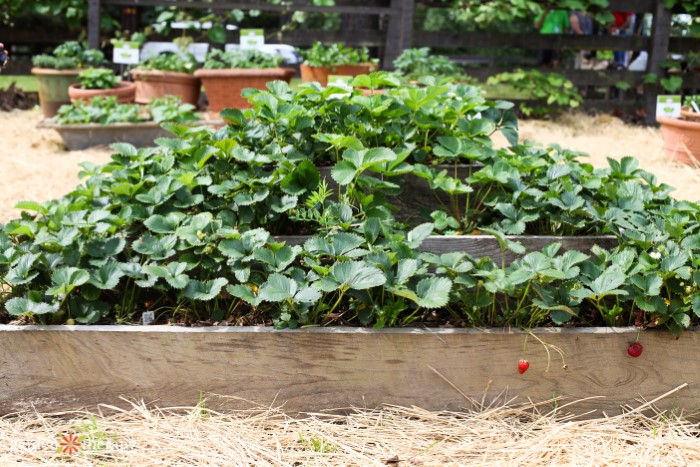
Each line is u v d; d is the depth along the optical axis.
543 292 2.43
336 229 2.72
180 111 5.71
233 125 3.11
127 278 2.67
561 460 2.21
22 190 4.50
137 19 8.12
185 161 3.04
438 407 2.44
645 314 2.49
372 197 2.82
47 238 2.59
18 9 7.50
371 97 3.15
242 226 2.79
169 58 6.97
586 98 8.46
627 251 2.55
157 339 2.37
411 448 2.25
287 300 2.40
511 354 2.41
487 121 3.27
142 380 2.40
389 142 3.20
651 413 2.47
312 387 2.41
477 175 2.93
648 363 2.43
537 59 10.62
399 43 7.55
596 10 7.59
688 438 2.33
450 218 2.82
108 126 5.64
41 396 2.40
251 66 6.65
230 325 2.49
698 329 2.42
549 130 6.91
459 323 2.52
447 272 2.48
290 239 2.77
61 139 6.05
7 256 2.52
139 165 3.03
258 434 2.30
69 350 2.37
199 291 2.47
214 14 8.32
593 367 2.43
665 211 2.88
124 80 7.82
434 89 3.15
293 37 7.77
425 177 2.97
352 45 7.90
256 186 2.85
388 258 2.45
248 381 2.40
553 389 2.44
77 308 2.48
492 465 2.17
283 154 2.96
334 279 2.35
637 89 7.85
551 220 2.87
